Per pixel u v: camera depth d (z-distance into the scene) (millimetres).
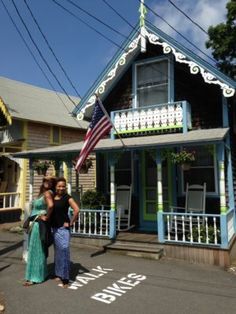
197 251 9164
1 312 5672
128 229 12094
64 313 5668
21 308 5852
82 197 12320
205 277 7824
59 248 6938
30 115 17516
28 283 6988
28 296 6391
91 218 11570
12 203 16938
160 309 5906
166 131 11750
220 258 8859
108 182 13508
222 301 6316
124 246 10047
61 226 6984
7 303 6059
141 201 12523
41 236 6984
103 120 9750
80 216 11383
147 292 6738
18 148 17156
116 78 13414
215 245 9031
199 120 11883
